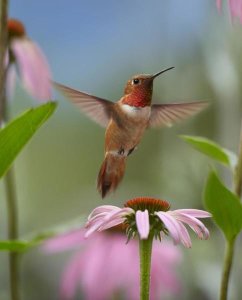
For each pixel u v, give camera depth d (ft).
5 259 13.67
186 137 9.83
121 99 9.45
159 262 10.73
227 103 11.47
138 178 16.28
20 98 16.92
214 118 12.75
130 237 9.34
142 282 9.36
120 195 13.02
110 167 9.40
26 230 16.08
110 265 10.66
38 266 14.32
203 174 11.96
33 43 10.96
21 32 10.91
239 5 9.78
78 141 20.06
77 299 11.06
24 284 14.20
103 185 9.40
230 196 9.57
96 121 9.50
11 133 9.45
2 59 9.75
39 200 18.60
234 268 11.07
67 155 19.89
